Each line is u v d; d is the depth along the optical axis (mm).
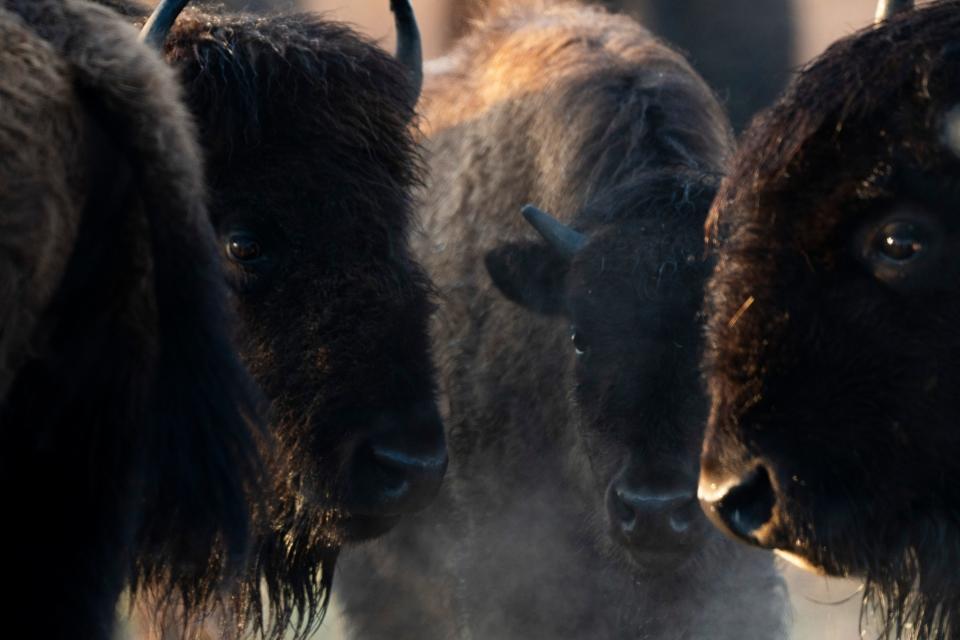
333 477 18594
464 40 29594
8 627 13289
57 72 13250
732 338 15617
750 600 21938
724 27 34500
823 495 15305
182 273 13852
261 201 18844
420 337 19125
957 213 14656
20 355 13086
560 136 24172
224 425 14133
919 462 15086
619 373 20375
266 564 19734
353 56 19844
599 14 27953
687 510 20062
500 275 22859
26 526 13445
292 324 18781
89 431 13750
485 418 24281
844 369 15125
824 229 15062
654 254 20781
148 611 19266
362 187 19109
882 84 14914
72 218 13320
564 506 23281
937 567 15320
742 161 16109
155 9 18578
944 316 14812
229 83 18984
